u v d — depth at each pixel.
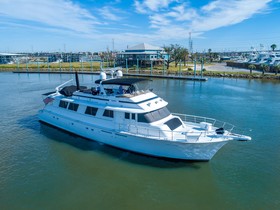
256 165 16.42
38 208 12.23
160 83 60.06
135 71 81.25
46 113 23.67
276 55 101.94
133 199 12.98
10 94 43.00
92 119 19.09
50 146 19.27
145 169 15.80
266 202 12.69
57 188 13.88
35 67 99.94
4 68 97.50
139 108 16.69
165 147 15.84
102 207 12.33
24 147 19.17
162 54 101.62
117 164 16.41
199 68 95.19
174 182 14.50
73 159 17.17
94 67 98.75
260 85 55.09
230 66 112.25
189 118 27.83
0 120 26.22
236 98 39.88
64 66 103.38
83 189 13.81
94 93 19.72
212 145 15.20
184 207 12.36
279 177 14.98
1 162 16.78
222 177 15.01
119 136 17.30
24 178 14.85
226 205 12.49
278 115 28.86
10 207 12.30
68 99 21.27
